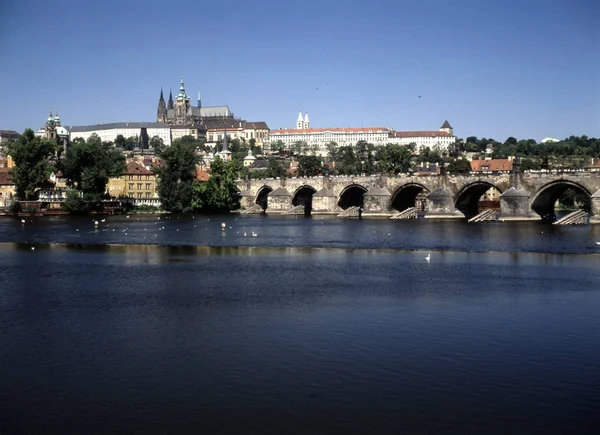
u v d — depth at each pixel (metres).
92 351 56.62
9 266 107.00
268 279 93.19
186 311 71.38
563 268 103.00
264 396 46.41
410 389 47.47
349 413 43.62
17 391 47.72
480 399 45.72
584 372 50.75
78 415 43.75
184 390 47.62
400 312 70.44
